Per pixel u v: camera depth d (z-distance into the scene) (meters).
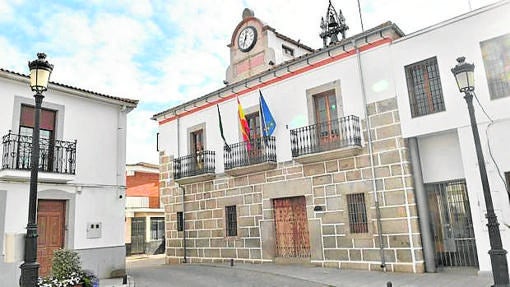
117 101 13.04
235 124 14.71
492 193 9.02
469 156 9.43
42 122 11.45
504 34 9.33
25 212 10.45
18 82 10.95
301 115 12.62
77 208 11.57
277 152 13.13
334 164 11.68
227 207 14.70
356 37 11.33
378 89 11.01
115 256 12.12
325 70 12.20
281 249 12.85
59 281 8.03
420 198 10.16
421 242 9.98
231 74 17.30
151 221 24.56
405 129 10.42
